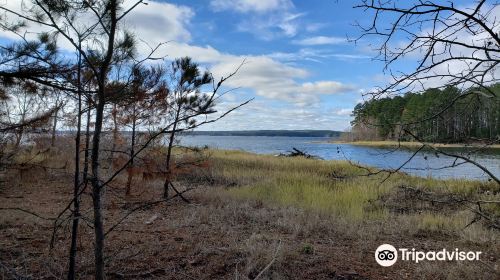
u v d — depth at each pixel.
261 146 71.00
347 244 6.37
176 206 8.87
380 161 24.42
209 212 8.32
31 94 3.69
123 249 5.55
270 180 13.76
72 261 3.71
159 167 3.39
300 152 29.38
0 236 5.99
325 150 49.75
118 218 7.27
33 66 3.13
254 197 10.25
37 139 5.45
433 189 12.10
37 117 3.98
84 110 3.27
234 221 7.63
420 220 7.91
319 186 12.45
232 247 5.64
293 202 9.67
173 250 5.64
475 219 3.26
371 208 9.16
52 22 2.71
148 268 4.95
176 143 9.29
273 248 5.46
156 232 6.62
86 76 3.26
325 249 6.00
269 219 7.88
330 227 7.24
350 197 10.17
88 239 6.01
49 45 3.17
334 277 4.89
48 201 8.70
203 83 8.37
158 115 7.73
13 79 3.43
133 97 3.42
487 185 12.60
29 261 4.84
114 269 4.85
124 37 3.14
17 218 7.03
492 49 2.34
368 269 5.23
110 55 2.80
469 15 2.30
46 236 6.06
